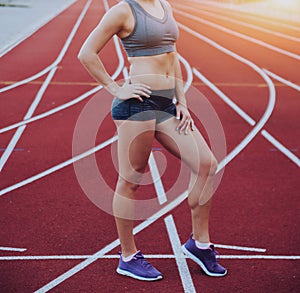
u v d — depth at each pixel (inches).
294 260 166.9
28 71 523.2
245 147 295.3
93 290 147.8
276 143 304.7
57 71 523.2
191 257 157.6
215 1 1888.5
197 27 1027.9
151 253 170.7
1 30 874.8
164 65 141.0
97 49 138.0
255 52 699.4
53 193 221.6
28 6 1488.7
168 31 140.0
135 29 136.9
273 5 1544.0
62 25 984.3
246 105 399.2
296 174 252.1
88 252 170.6
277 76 525.0
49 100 402.6
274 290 148.8
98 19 1124.5
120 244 167.9
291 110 386.6
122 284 151.0
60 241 177.9
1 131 319.9
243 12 1425.9
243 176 246.8
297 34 919.0
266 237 183.3
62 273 157.0
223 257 167.9
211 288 149.6
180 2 1889.8
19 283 150.9
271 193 226.1
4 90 436.5
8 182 235.3
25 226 189.2
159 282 152.4
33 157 271.3
